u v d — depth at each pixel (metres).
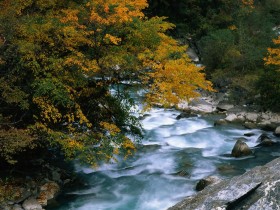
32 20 10.04
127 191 10.38
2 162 10.25
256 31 26.47
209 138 14.80
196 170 11.63
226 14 28.58
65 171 11.10
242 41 23.30
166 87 9.30
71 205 9.55
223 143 14.34
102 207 9.50
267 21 27.84
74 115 10.80
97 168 11.64
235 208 6.74
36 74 9.44
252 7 28.73
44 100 9.50
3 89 9.21
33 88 9.64
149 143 14.02
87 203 9.67
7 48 9.29
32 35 9.59
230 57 22.27
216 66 22.83
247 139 14.64
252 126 15.99
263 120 16.78
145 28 10.73
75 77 9.93
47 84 9.08
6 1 10.18
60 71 9.73
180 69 9.56
